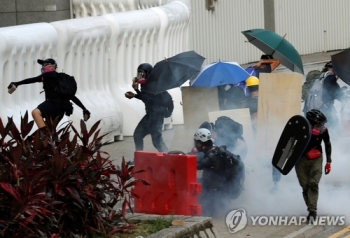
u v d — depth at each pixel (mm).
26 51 35312
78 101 31953
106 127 40094
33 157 20328
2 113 33562
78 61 39344
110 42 42062
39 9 50531
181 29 51000
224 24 70312
